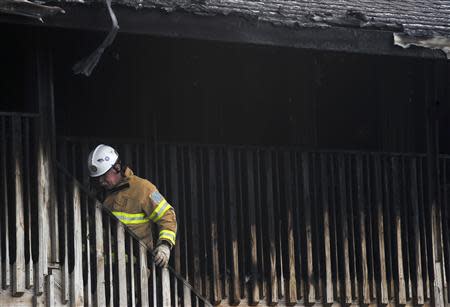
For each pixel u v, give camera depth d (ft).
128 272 79.20
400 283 92.02
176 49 89.40
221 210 86.38
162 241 79.46
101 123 88.28
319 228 89.71
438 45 85.87
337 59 94.73
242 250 86.69
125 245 79.56
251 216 87.10
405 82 96.37
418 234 93.09
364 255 90.79
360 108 96.53
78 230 78.23
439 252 93.86
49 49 78.89
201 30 78.38
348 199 90.84
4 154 76.69
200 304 82.64
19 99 84.43
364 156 91.91
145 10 76.43
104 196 81.97
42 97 78.33
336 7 87.81
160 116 90.02
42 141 77.87
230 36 79.30
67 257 77.97
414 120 96.27
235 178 87.10
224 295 85.87
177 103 90.68
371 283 91.09
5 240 75.97
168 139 90.27
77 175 82.28
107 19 75.36
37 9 72.33
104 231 79.00
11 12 71.97
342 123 96.12
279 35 80.89
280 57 93.20
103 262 78.54
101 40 81.92
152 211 80.23
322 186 89.86
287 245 88.28
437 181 94.58
